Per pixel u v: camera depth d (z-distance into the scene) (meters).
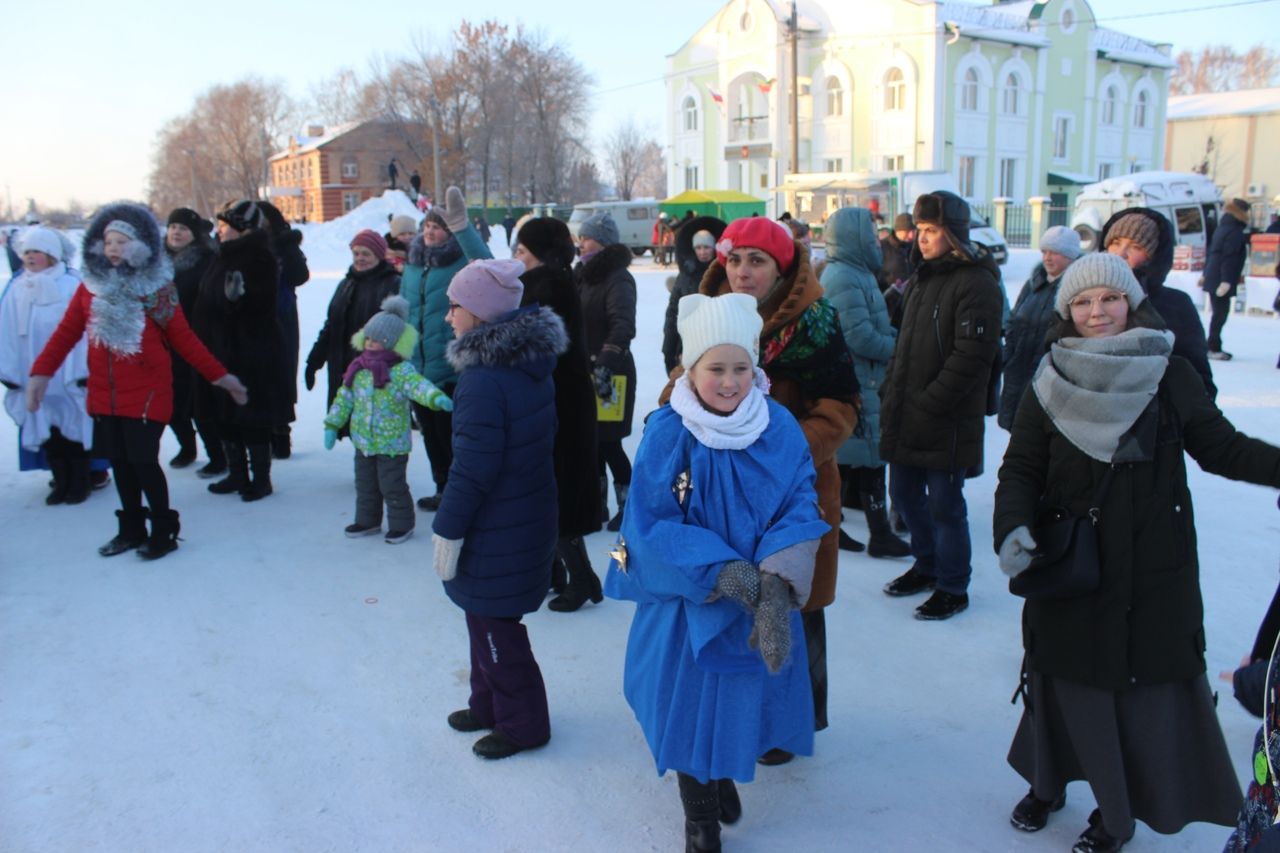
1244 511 5.65
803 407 3.00
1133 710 2.51
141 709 3.52
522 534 3.10
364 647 4.03
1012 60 38.88
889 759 3.18
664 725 2.53
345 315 6.21
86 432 5.82
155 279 4.80
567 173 57.78
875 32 38.12
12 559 5.02
